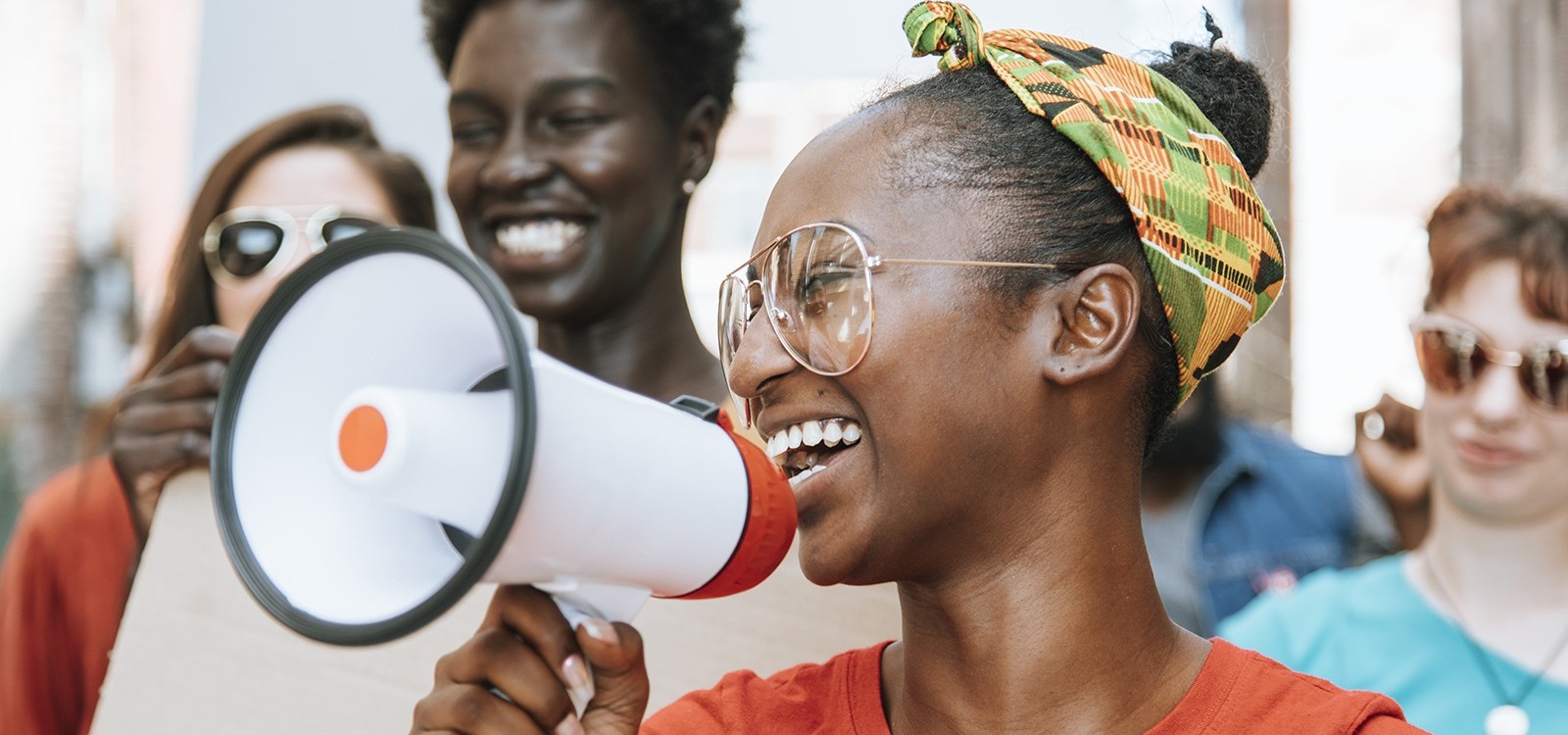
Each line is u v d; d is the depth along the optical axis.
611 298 2.60
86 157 3.75
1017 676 1.43
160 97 3.77
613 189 2.56
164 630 2.27
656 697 2.15
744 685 1.61
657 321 2.67
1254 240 1.54
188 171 3.57
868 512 1.41
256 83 3.32
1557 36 3.35
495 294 0.99
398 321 1.13
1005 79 1.49
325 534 1.13
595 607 1.23
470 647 1.26
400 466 1.00
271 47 3.32
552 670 1.24
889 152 1.47
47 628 2.72
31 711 2.70
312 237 3.01
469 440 1.04
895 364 1.39
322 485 1.14
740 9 2.81
